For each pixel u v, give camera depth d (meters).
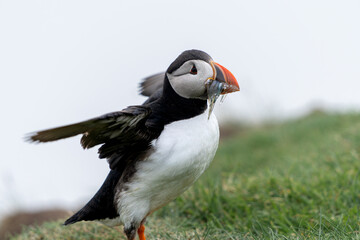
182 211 9.93
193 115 7.27
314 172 10.89
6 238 11.31
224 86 7.07
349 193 9.39
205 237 8.38
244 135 20.50
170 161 7.06
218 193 10.18
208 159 7.49
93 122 6.12
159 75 9.35
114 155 7.40
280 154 15.14
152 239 8.48
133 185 7.29
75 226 9.48
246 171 13.12
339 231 7.63
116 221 7.99
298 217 8.82
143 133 6.95
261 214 9.40
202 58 7.19
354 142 12.72
